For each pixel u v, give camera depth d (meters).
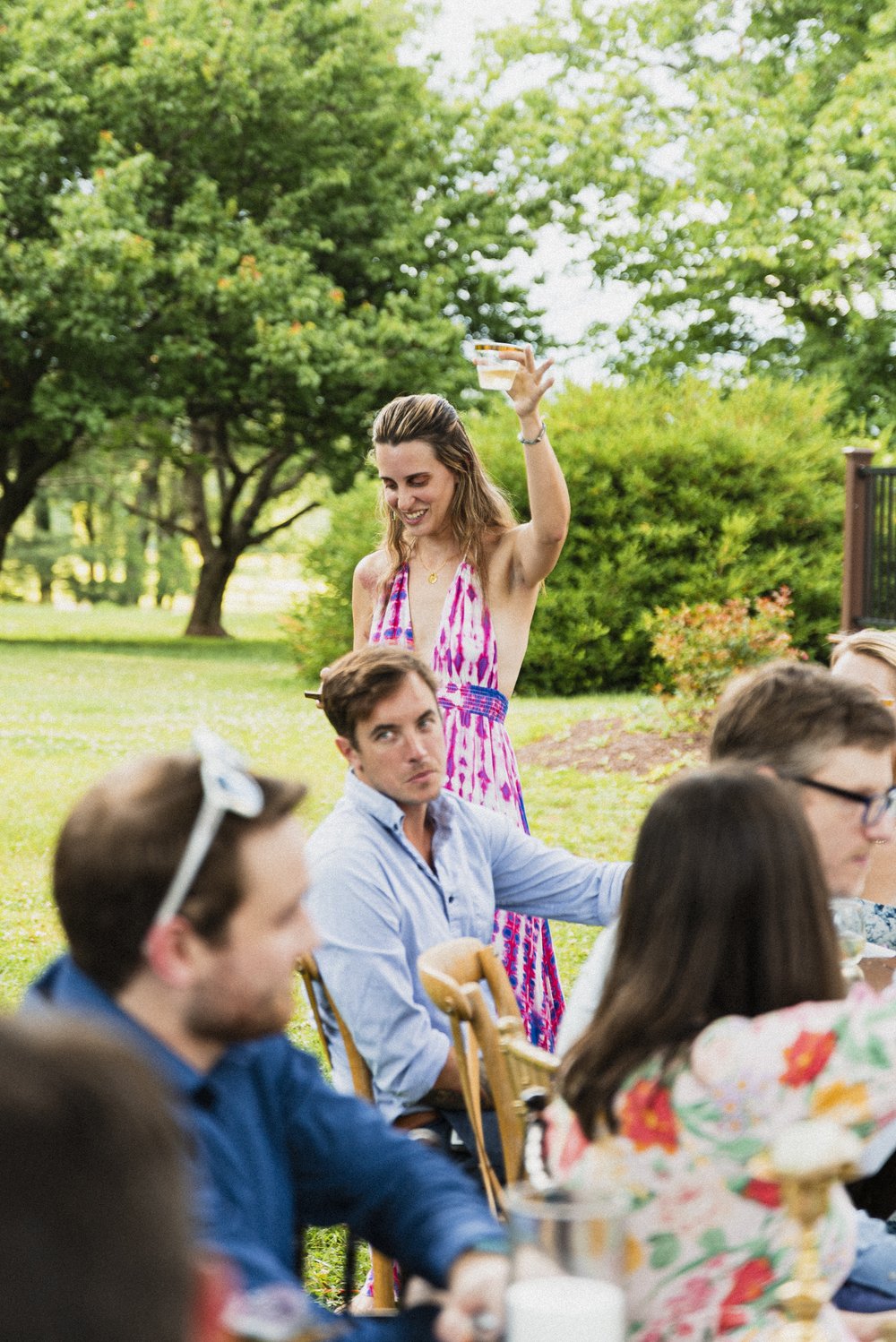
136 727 12.97
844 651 3.36
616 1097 1.70
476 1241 1.70
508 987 2.48
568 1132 1.77
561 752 11.32
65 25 22.19
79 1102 0.78
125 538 49.47
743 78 23.70
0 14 22.27
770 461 16.06
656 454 15.85
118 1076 0.80
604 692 15.70
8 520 27.11
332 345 21.73
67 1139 0.77
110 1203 0.77
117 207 21.23
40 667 18.72
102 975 1.51
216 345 22.58
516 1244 1.41
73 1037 0.81
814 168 21.28
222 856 1.47
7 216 22.03
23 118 21.92
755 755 2.32
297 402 24.52
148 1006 1.52
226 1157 1.62
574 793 10.02
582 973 2.26
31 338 23.11
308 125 23.08
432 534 3.92
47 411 23.09
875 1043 1.63
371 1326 1.73
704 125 23.50
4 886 7.58
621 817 9.29
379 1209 1.80
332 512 16.95
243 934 1.49
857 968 2.26
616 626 15.50
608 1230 1.40
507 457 16.00
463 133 24.58
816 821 2.30
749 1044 1.65
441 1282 1.71
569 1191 1.57
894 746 2.74
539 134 24.41
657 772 10.38
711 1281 1.70
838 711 2.30
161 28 21.89
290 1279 1.60
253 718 13.77
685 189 23.56
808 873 1.75
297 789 1.56
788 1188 1.61
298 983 6.03
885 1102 1.64
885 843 3.03
